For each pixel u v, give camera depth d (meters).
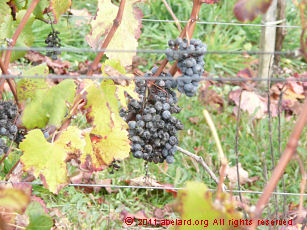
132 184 1.58
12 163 1.46
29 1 1.33
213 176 1.33
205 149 1.74
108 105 1.19
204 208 0.89
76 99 1.21
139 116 1.22
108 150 1.20
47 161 1.16
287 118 1.99
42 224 1.12
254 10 0.93
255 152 1.76
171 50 1.15
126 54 1.31
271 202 1.49
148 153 1.22
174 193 1.58
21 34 1.33
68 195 1.51
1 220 0.96
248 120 1.86
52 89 1.24
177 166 1.67
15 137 1.26
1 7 1.24
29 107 1.24
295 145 0.92
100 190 1.58
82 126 1.75
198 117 1.89
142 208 1.53
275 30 2.06
